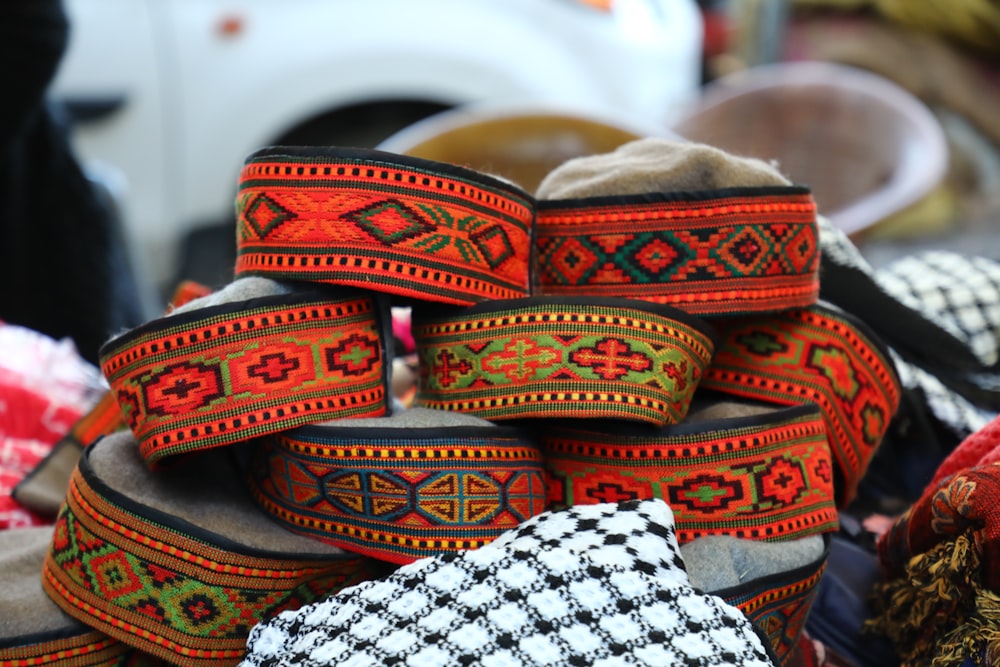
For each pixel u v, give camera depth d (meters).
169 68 2.95
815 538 0.90
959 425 1.17
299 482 0.84
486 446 0.83
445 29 3.01
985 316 1.31
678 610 0.69
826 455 0.92
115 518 0.82
